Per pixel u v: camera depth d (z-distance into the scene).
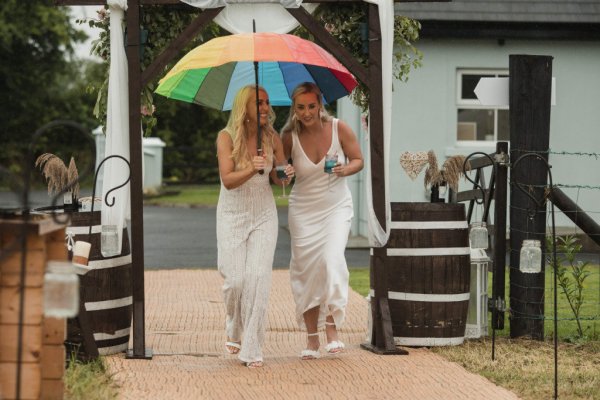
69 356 12.07
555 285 11.23
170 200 50.38
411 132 29.06
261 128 12.47
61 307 7.96
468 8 28.66
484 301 15.15
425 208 13.88
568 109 29.36
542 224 15.26
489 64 29.12
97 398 10.12
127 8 13.20
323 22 13.91
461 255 13.98
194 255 27.36
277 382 11.52
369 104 13.76
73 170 13.21
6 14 71.69
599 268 24.30
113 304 13.02
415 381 11.66
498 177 15.04
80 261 11.75
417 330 13.95
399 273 13.91
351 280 22.03
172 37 13.47
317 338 13.14
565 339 14.99
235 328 12.74
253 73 14.23
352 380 11.68
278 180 12.45
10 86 73.38
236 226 12.45
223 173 12.35
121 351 13.31
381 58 13.69
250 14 13.48
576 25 28.94
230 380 11.60
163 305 18.16
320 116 12.97
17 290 8.38
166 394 10.72
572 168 29.36
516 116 15.27
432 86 29.03
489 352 13.77
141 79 13.22
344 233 12.90
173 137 72.19
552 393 11.11
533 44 29.28
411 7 28.61
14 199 35.66
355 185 29.92
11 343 8.40
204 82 14.27
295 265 13.06
